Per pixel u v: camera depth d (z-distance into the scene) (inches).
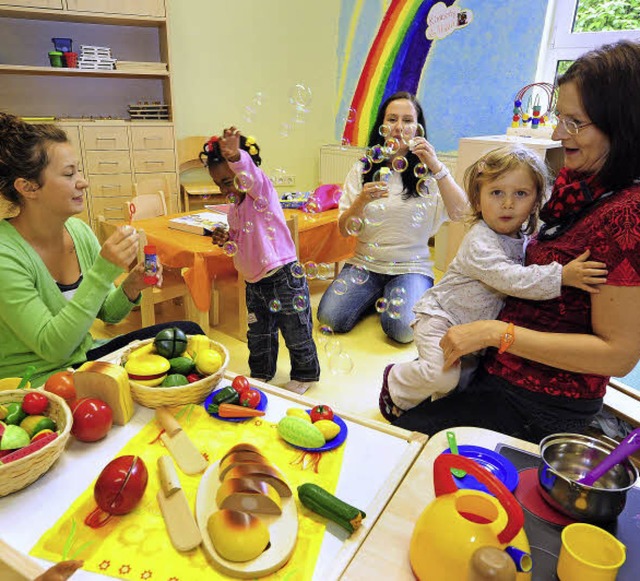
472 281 56.9
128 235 43.9
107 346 52.9
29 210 46.2
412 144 84.0
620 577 23.8
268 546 25.1
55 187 44.6
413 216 96.8
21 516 27.3
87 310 43.5
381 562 24.6
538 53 130.2
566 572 22.9
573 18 125.6
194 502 28.3
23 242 45.8
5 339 46.1
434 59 152.0
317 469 31.0
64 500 28.5
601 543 23.9
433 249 161.5
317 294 122.3
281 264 70.9
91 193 147.6
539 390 45.8
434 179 88.5
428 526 23.5
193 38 160.7
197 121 169.5
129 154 149.3
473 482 29.3
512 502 22.0
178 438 33.1
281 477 28.2
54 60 137.8
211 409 35.9
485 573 19.6
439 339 58.7
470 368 54.9
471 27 140.7
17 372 46.6
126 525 26.8
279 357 92.3
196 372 39.0
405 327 94.8
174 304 115.0
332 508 26.7
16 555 20.6
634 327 38.8
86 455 31.9
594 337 40.8
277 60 175.2
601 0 119.6
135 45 156.1
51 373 47.4
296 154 189.5
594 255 39.9
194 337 41.0
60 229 49.0
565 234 43.1
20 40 142.9
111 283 44.7
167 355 38.8
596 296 39.8
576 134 38.8
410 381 60.4
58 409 33.0
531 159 50.5
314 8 174.6
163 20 144.8
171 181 157.4
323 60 181.9
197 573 24.2
